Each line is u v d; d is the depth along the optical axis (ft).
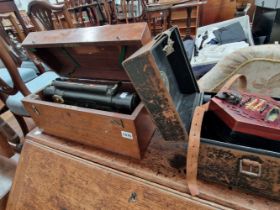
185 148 2.06
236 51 2.51
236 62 2.50
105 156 2.18
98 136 2.11
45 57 2.54
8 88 3.55
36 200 2.31
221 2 9.02
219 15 9.35
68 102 2.48
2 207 3.24
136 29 1.76
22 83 3.36
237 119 1.43
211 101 1.67
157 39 1.61
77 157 2.29
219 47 5.58
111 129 1.92
